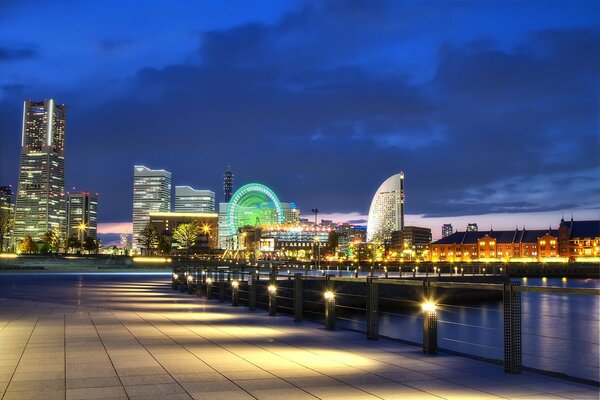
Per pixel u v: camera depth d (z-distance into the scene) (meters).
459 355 14.38
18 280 63.16
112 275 88.81
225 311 27.38
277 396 9.88
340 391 10.34
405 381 11.29
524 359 29.39
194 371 12.02
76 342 16.09
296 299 22.41
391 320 48.00
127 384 10.69
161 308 28.59
